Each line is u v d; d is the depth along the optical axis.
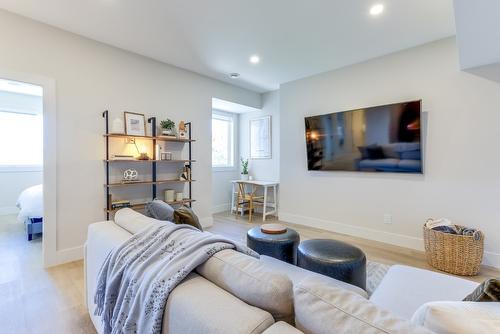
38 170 5.11
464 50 2.02
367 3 2.12
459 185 2.68
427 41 2.80
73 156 2.67
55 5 2.18
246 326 0.64
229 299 0.77
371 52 3.08
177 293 0.81
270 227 2.41
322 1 2.10
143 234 1.27
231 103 4.52
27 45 2.38
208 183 4.07
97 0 2.11
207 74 3.90
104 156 2.90
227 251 0.98
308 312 0.64
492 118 2.48
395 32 2.60
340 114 3.53
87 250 1.68
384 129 3.12
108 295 1.10
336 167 3.62
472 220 2.61
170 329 0.79
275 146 4.85
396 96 3.09
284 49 3.01
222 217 4.64
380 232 3.27
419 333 0.51
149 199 3.35
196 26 2.51
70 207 2.65
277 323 0.66
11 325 1.64
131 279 1.01
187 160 3.60
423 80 2.88
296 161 4.18
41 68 2.46
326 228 3.82
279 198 4.46
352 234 3.54
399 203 3.11
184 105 3.71
